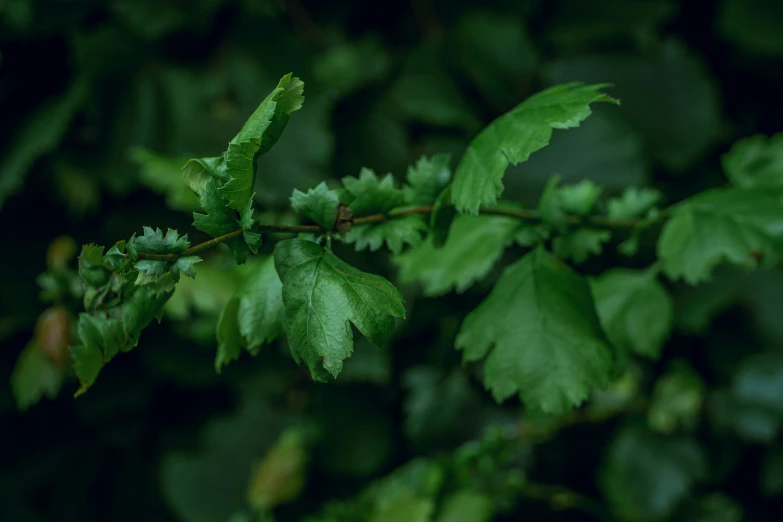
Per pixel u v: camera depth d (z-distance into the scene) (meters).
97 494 1.05
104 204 0.98
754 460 0.99
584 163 0.93
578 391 0.51
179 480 0.91
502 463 0.70
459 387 0.91
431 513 0.67
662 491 0.88
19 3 0.92
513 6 1.08
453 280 0.55
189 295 0.64
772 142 0.67
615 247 0.89
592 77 1.03
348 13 1.09
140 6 0.96
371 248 0.50
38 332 0.61
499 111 1.02
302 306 0.47
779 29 1.03
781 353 0.92
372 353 0.84
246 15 1.00
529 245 0.53
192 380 0.94
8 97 0.98
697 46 1.16
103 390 1.00
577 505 0.82
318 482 0.94
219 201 0.47
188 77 0.98
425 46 1.03
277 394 0.94
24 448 1.04
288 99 0.47
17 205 0.97
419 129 1.02
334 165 0.97
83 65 0.94
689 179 1.06
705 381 0.95
